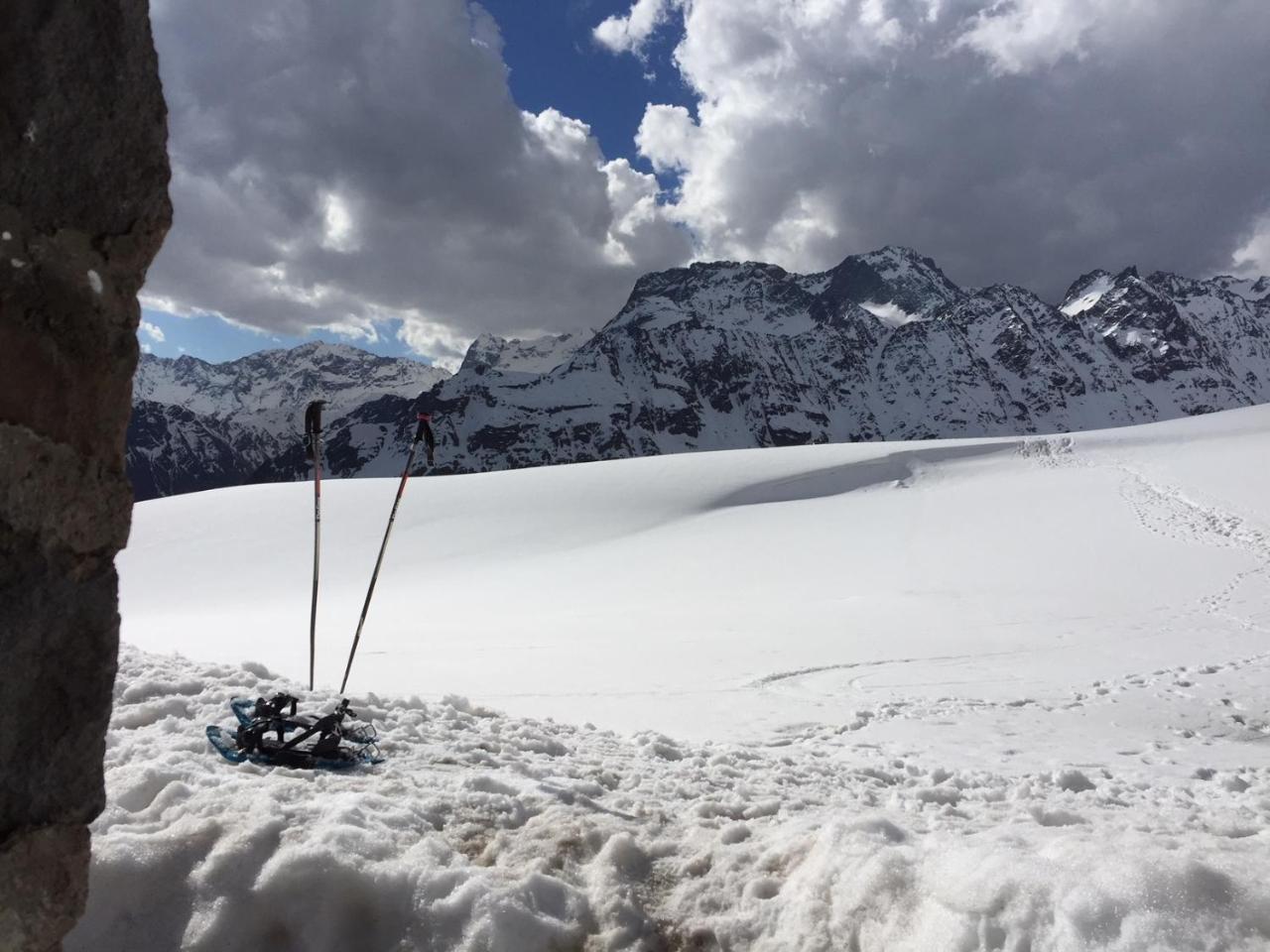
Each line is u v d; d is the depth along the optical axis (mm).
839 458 60531
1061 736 10977
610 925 3227
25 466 1984
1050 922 2680
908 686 14492
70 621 2094
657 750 7004
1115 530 37219
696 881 3482
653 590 32219
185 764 4277
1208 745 10727
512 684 14234
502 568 39312
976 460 60594
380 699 6770
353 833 3400
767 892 3342
